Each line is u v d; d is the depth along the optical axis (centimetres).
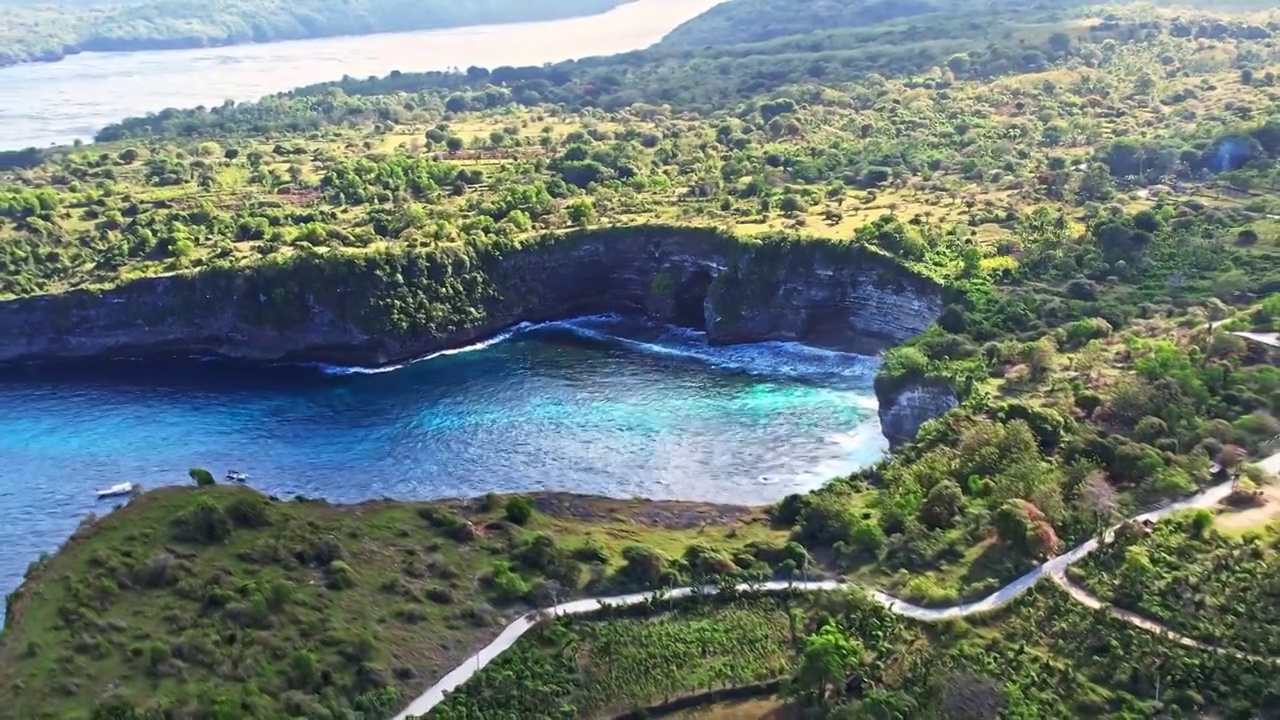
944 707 9794
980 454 13800
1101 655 10356
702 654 11031
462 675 10756
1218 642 10356
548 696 10319
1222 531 11900
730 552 12938
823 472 16738
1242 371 15350
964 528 12581
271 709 9956
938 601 11344
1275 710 9450
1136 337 17038
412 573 12194
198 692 10069
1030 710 9694
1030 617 11012
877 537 12619
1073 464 13525
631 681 10662
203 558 12112
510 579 12000
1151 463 13112
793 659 10862
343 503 14850
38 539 15512
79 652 10581
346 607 11494
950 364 17138
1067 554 11894
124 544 12269
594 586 12169
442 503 14500
